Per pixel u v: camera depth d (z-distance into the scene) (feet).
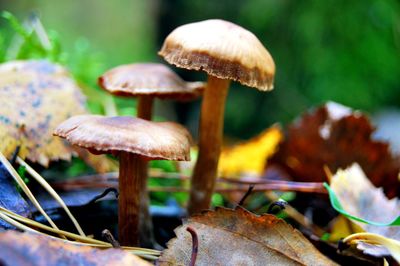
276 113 1.58
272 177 0.89
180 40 0.60
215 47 0.59
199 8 1.73
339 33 1.51
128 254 0.51
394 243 0.57
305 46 1.53
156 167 0.86
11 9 2.91
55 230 0.57
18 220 0.56
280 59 1.56
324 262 0.55
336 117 0.83
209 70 0.58
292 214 0.74
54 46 0.88
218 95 0.66
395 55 1.53
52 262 0.48
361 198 0.66
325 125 0.84
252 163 0.99
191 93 0.69
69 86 0.72
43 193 0.65
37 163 0.67
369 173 0.81
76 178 0.71
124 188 0.59
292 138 0.86
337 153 0.83
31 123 0.66
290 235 0.55
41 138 0.66
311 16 1.52
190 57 0.59
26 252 0.48
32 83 0.70
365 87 1.53
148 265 0.50
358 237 0.59
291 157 0.87
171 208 0.74
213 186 0.68
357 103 1.53
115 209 0.67
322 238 0.65
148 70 0.67
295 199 0.79
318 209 0.78
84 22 3.94
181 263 0.54
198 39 0.59
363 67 1.53
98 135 0.53
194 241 0.53
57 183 0.67
